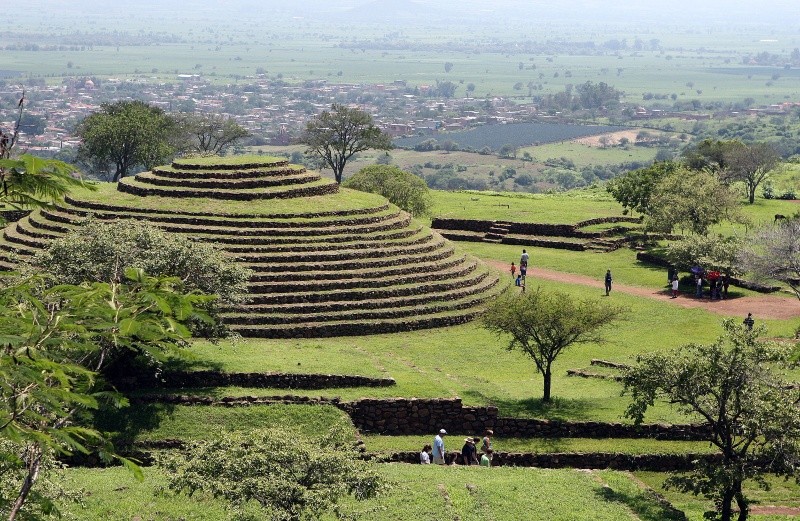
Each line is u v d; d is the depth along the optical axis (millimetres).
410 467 39531
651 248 85812
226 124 144375
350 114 135625
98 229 48156
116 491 34844
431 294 63438
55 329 18406
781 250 68188
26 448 22047
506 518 34000
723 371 36625
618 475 39938
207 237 63469
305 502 28312
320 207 68750
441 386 47625
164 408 43531
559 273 78188
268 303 59500
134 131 118438
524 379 52562
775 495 41000
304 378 46656
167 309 17922
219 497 33719
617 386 50625
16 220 78125
